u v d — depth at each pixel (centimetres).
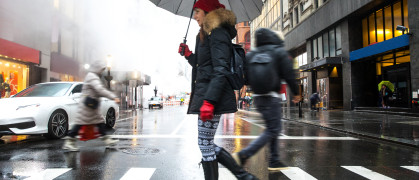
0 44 1180
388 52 1554
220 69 188
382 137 680
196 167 399
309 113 1795
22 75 1438
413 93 1341
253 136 737
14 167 386
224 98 198
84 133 503
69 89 723
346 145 610
